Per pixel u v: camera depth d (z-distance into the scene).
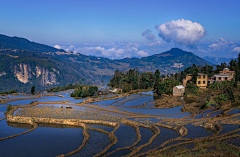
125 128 57.78
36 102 105.38
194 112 74.62
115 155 39.94
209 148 36.69
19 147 46.66
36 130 59.00
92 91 140.62
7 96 142.12
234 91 97.81
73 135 54.28
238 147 35.41
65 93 169.75
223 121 57.38
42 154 42.88
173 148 40.28
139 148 41.53
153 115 72.12
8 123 67.56
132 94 141.38
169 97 112.88
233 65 154.50
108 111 81.88
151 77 176.75
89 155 41.19
